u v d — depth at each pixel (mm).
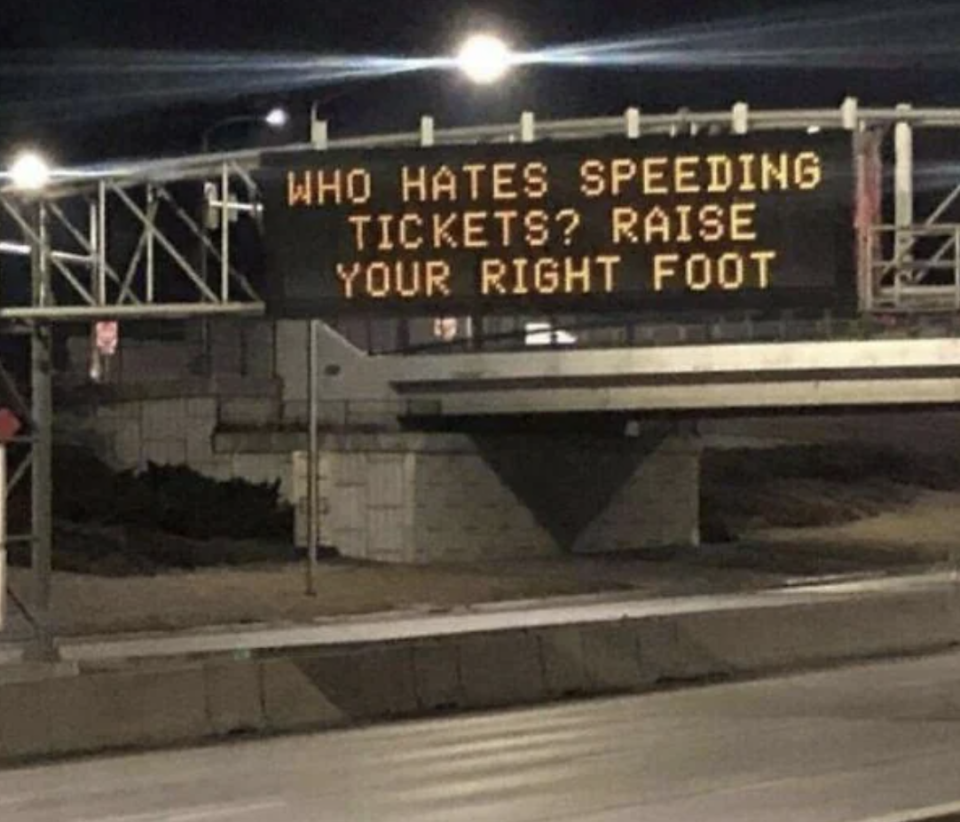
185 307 101688
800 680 120438
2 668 128125
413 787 71938
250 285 104125
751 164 90938
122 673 93312
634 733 90312
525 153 92688
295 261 95562
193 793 72875
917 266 93750
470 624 180500
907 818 60125
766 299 91188
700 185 91312
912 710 99062
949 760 77000
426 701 106250
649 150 91625
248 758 85125
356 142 97312
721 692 113062
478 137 96750
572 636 117438
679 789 68938
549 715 102375
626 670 119312
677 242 91500
